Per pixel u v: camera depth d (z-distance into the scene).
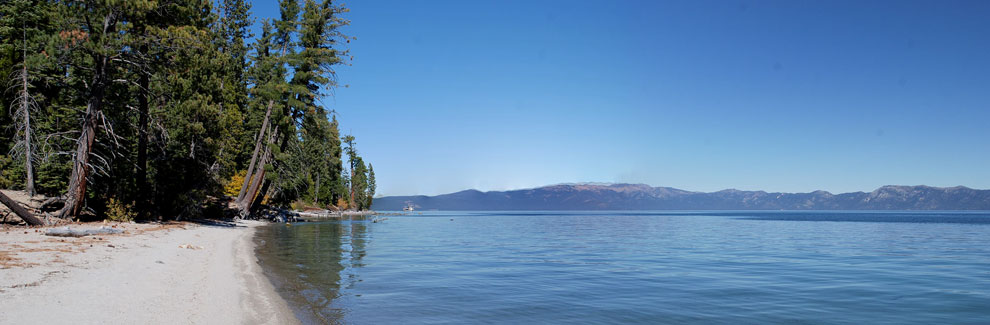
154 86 29.64
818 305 11.85
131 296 9.28
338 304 10.57
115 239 19.08
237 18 55.34
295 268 16.12
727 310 11.11
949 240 38.69
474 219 102.00
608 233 46.41
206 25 34.25
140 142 30.48
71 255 13.67
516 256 22.64
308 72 43.25
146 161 33.50
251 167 44.88
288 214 59.03
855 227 68.81
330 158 103.25
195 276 12.47
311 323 8.71
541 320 9.73
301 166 61.34
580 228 58.44
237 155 54.66
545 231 49.56
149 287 10.34
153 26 25.97
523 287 13.70
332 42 45.28
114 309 8.15
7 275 10.05
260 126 55.16
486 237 37.88
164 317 7.99
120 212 28.00
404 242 30.31
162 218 33.66
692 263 20.55
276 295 11.02
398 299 11.40
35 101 27.20
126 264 13.09
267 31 52.22
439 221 82.56
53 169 29.17
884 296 13.14
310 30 43.59
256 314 8.93
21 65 25.98
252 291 11.21
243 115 50.09
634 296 12.59
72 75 28.67
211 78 34.50
